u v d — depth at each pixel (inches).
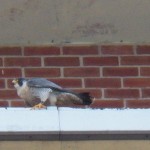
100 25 444.1
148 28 446.3
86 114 357.1
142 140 354.3
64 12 434.0
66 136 351.3
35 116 354.9
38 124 351.6
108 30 448.5
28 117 354.3
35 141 350.0
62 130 350.3
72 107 380.8
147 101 451.8
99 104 449.7
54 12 433.7
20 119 352.5
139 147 353.7
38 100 388.2
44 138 350.6
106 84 453.4
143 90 453.7
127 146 353.7
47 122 352.5
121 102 451.2
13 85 443.2
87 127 351.9
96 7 430.3
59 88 383.9
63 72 454.3
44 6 428.5
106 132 352.5
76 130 350.9
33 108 365.4
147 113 359.6
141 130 353.7
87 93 385.7
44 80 388.5
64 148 350.9
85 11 432.8
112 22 441.7
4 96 448.1
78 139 351.9
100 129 352.2
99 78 454.0
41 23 440.8
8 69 453.7
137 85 453.7
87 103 385.7
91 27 445.7
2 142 348.8
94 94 451.5
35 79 388.5
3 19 437.4
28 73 453.7
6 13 432.8
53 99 383.9
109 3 427.5
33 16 435.5
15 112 354.3
